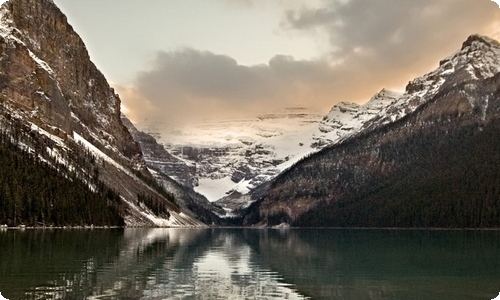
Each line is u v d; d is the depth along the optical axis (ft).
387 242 382.01
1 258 200.23
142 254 239.09
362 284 156.66
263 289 146.61
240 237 515.91
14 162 545.44
